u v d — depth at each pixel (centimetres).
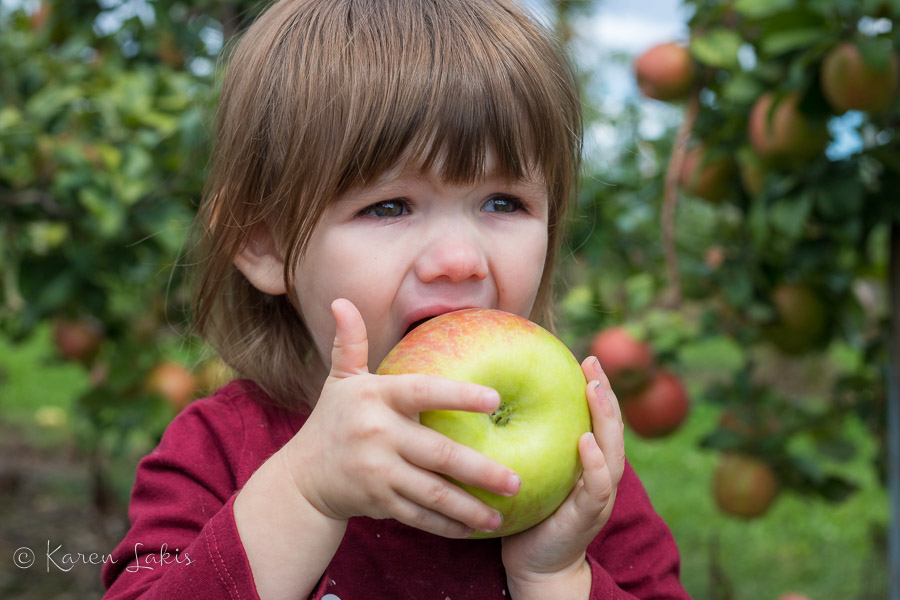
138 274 286
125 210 236
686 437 669
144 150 241
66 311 290
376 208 97
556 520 90
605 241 278
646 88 246
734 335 255
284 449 88
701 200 250
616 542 111
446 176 94
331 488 83
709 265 264
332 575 100
